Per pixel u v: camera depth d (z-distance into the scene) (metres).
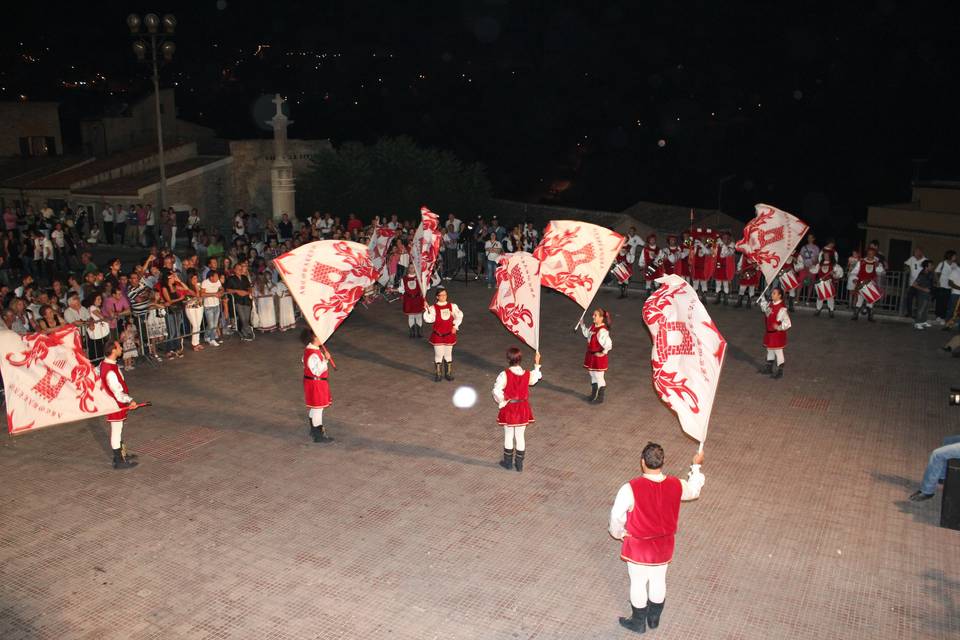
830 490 10.48
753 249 16.73
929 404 13.58
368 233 23.39
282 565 8.79
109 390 10.89
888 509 9.98
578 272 13.32
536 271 11.53
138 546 9.20
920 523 9.64
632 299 21.70
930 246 25.58
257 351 16.86
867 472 11.00
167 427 12.67
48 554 9.03
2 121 40.44
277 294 18.27
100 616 7.91
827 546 9.13
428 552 9.03
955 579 8.47
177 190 32.66
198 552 9.05
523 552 9.03
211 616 7.91
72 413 10.88
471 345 17.28
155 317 16.03
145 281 17.73
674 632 7.64
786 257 16.30
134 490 10.57
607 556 8.95
